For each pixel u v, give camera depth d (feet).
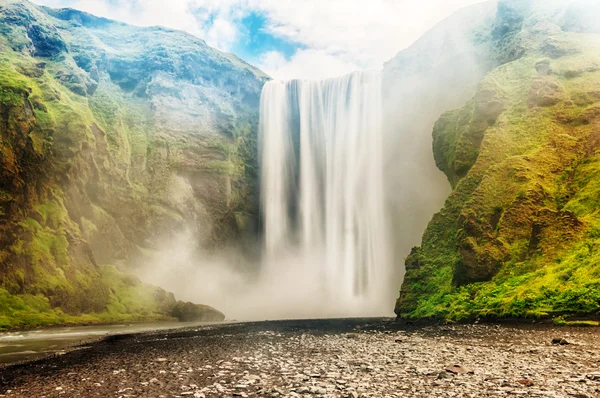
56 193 237.04
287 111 360.69
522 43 199.72
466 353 60.44
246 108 375.45
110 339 108.68
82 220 249.34
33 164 221.05
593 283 88.53
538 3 219.82
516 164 143.74
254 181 358.23
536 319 91.66
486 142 161.38
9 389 46.47
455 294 126.72
